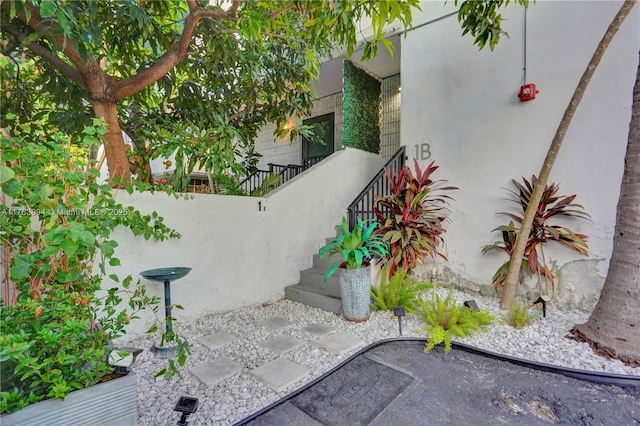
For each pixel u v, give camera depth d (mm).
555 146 2738
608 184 2990
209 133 3074
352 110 5309
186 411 1646
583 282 3135
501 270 3402
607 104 2990
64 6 1582
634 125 2256
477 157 3799
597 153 3047
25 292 1465
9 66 2516
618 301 2281
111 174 2658
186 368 2240
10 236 1424
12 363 1230
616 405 1799
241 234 3520
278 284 3883
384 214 4184
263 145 8039
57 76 2707
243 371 2201
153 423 1668
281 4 2109
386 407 1814
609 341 2273
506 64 3588
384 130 6211
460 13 2799
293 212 4082
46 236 1198
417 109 4312
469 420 1692
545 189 3195
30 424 1105
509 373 2166
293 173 7273
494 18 2779
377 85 6090
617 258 2326
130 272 2695
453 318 2703
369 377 2139
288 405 1845
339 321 3119
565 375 2109
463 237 3906
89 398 1231
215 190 4633
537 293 3373
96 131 1516
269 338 2740
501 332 2713
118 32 2787
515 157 3529
